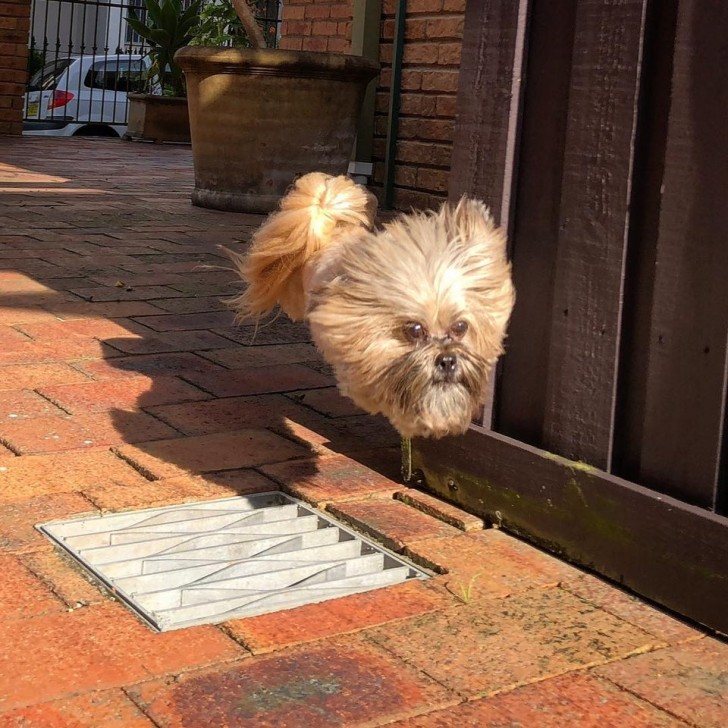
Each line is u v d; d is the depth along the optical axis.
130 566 1.38
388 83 3.87
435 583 1.37
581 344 1.44
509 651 1.21
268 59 3.54
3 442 1.68
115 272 2.73
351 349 1.30
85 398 1.87
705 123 1.28
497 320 1.36
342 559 1.46
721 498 1.31
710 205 1.28
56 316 2.31
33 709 1.04
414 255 1.29
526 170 1.51
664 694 1.14
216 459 1.68
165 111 6.73
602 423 1.42
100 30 10.16
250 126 3.65
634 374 1.40
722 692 1.15
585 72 1.41
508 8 1.49
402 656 1.18
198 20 7.00
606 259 1.41
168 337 2.24
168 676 1.11
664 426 1.36
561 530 1.46
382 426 1.87
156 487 1.57
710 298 1.29
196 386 1.98
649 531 1.34
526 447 1.50
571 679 1.16
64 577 1.31
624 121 1.37
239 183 3.71
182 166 5.28
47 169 4.71
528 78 1.50
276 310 2.50
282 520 1.53
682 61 1.29
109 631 1.19
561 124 1.47
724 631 1.26
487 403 1.55
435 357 1.26
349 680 1.13
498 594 1.35
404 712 1.08
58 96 7.54
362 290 1.29
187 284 2.65
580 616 1.31
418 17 3.68
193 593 1.32
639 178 1.38
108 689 1.08
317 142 3.70
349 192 1.58
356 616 1.27
